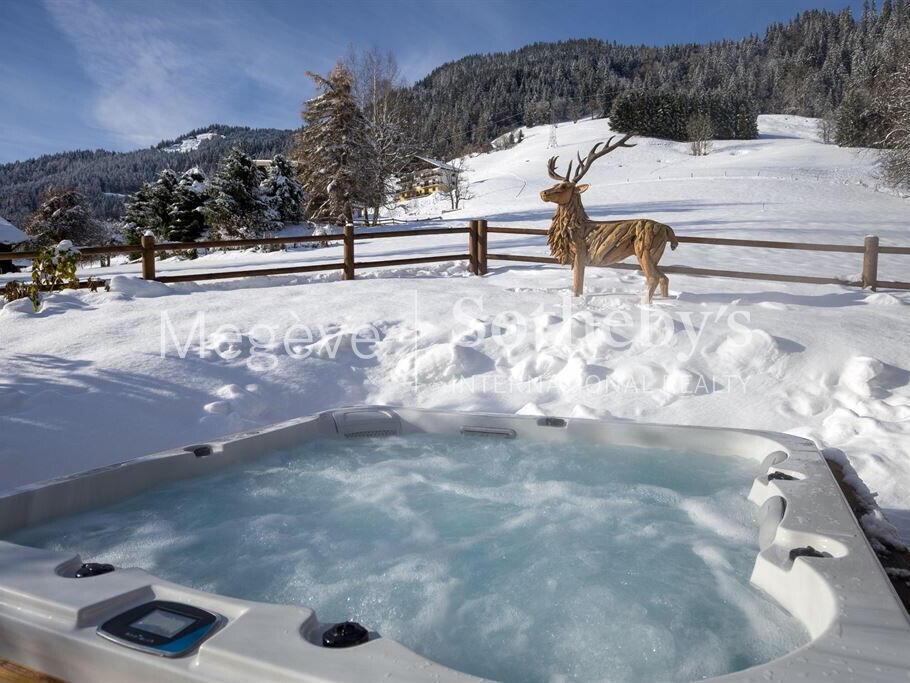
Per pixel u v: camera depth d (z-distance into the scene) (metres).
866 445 3.93
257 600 2.16
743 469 3.21
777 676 1.21
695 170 45.69
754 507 2.69
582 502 2.96
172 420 4.51
